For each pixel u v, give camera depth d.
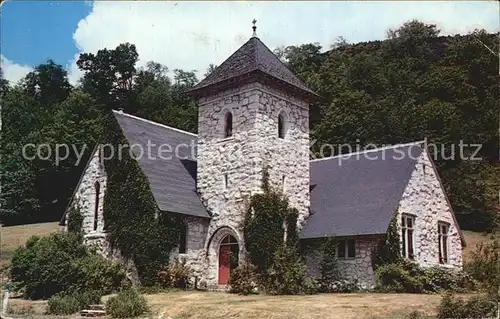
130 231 23.23
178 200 23.59
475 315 14.05
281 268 21.25
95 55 64.56
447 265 25.48
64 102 57.66
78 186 27.05
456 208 38.59
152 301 18.28
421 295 19.52
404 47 65.19
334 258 22.53
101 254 23.95
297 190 24.89
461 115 51.12
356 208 23.73
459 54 56.62
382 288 21.31
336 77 63.47
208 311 16.11
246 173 23.28
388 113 53.03
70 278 20.95
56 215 50.44
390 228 22.19
